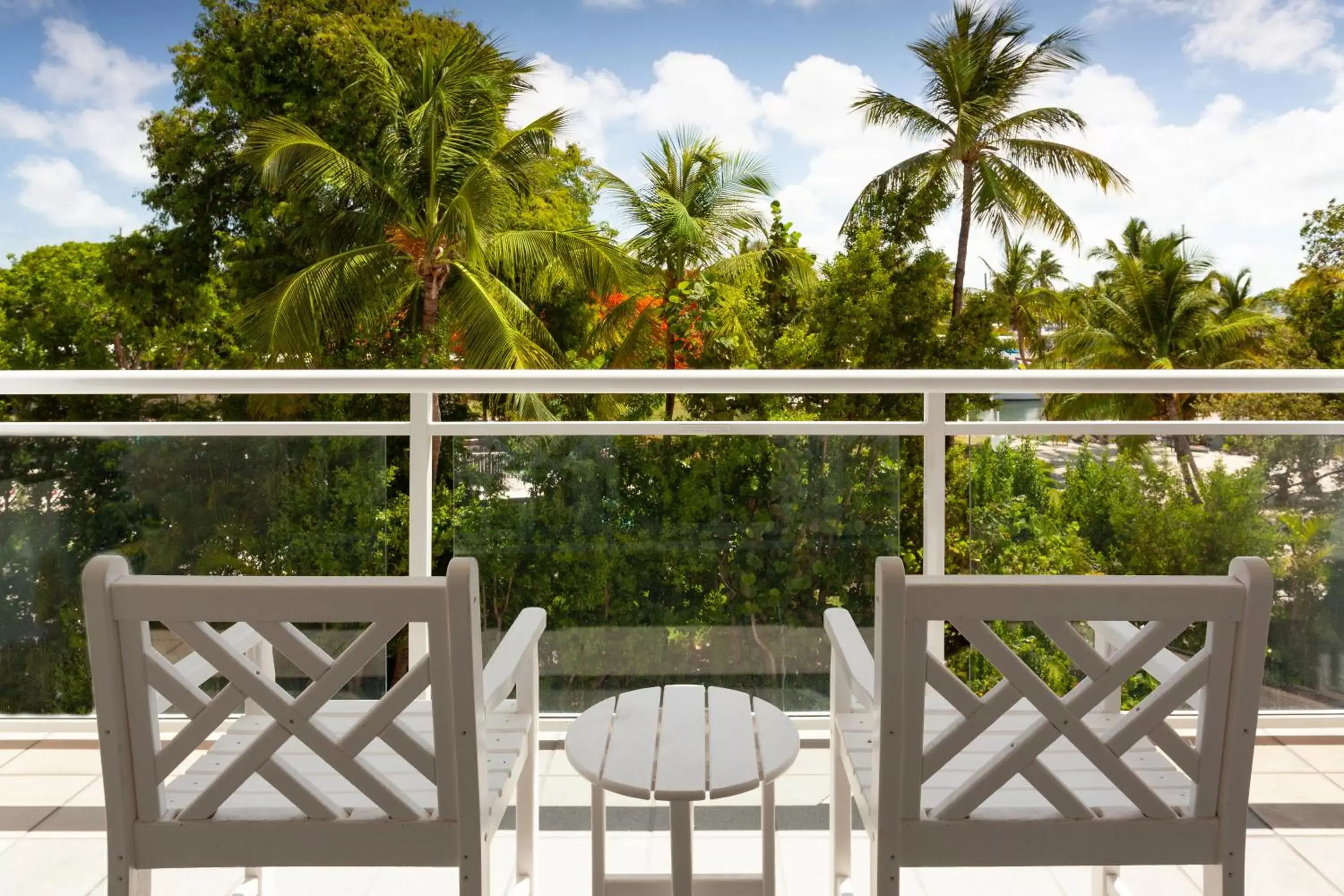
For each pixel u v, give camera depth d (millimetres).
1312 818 2248
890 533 2473
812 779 2422
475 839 1332
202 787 1434
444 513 2598
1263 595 1223
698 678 2496
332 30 19625
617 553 2488
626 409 16719
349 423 2492
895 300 20172
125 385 2402
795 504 2477
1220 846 1325
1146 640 1253
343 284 16703
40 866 2100
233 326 19125
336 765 1305
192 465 2525
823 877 2076
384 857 1344
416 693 1286
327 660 1269
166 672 1282
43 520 2562
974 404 15305
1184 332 29609
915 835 1334
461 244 17000
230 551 2527
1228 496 2570
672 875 1649
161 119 21734
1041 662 2459
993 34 24141
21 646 2613
